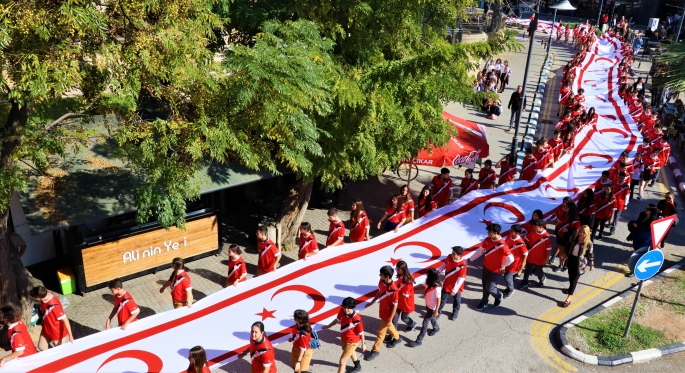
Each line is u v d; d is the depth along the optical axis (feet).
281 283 35.83
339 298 35.17
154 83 30.35
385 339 36.45
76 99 32.63
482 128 55.36
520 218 47.06
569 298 41.04
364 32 40.93
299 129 32.55
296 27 34.01
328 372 33.32
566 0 67.31
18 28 24.41
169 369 28.37
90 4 26.58
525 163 54.24
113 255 40.37
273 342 31.14
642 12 207.72
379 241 41.70
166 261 43.37
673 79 49.47
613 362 34.96
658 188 64.95
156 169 31.37
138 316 37.86
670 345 36.63
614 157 64.34
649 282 44.65
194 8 30.96
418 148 42.55
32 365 27.63
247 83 29.81
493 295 39.88
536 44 153.89
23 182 27.96
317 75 31.83
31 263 42.68
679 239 52.70
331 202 57.57
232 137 31.55
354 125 37.37
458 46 34.94
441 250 41.55
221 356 29.55
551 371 34.24
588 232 39.29
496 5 129.39
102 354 28.91
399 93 38.83
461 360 34.88
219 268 44.50
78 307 38.60
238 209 53.06
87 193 37.27
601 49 134.41
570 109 76.89
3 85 26.45
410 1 39.99
